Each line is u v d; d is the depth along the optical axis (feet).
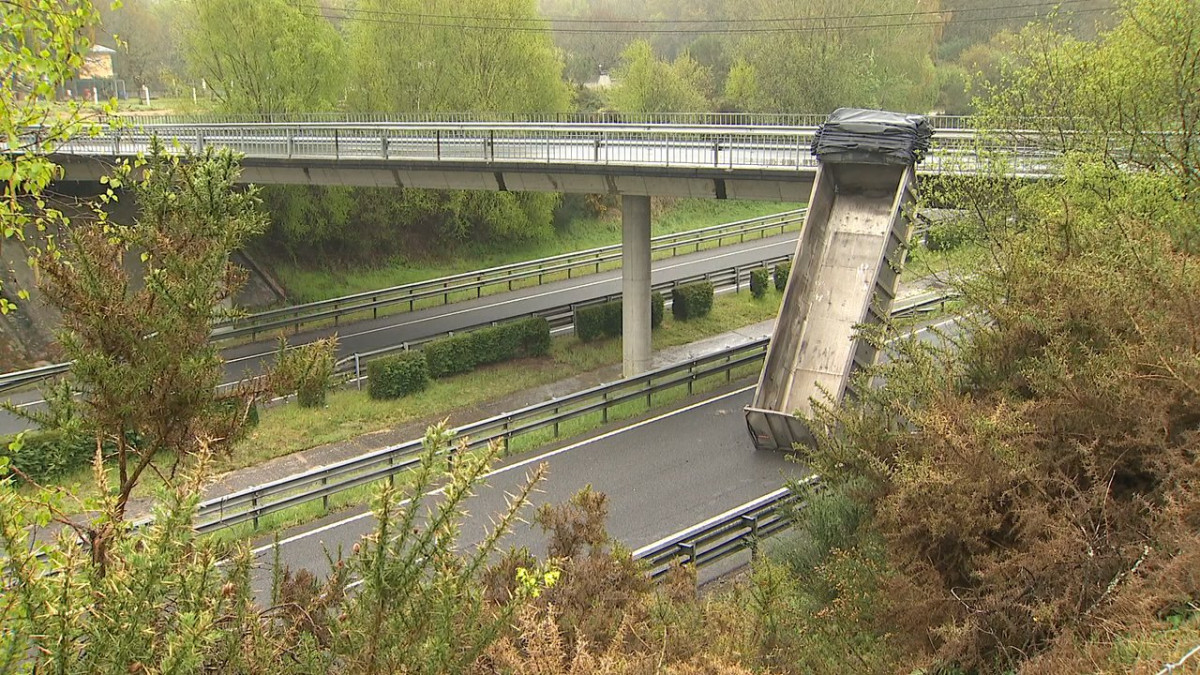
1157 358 32.53
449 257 157.69
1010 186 63.26
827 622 33.88
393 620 15.38
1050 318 38.55
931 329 49.19
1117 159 58.08
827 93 166.30
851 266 75.25
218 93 137.80
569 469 66.39
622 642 27.22
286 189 133.49
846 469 40.73
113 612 14.02
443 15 151.23
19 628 13.58
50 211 32.73
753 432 67.56
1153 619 25.43
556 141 90.12
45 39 30.22
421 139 96.78
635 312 93.76
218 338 97.86
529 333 101.76
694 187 86.33
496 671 22.33
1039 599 28.78
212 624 14.64
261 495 57.72
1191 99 57.00
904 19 178.81
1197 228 45.73
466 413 85.81
